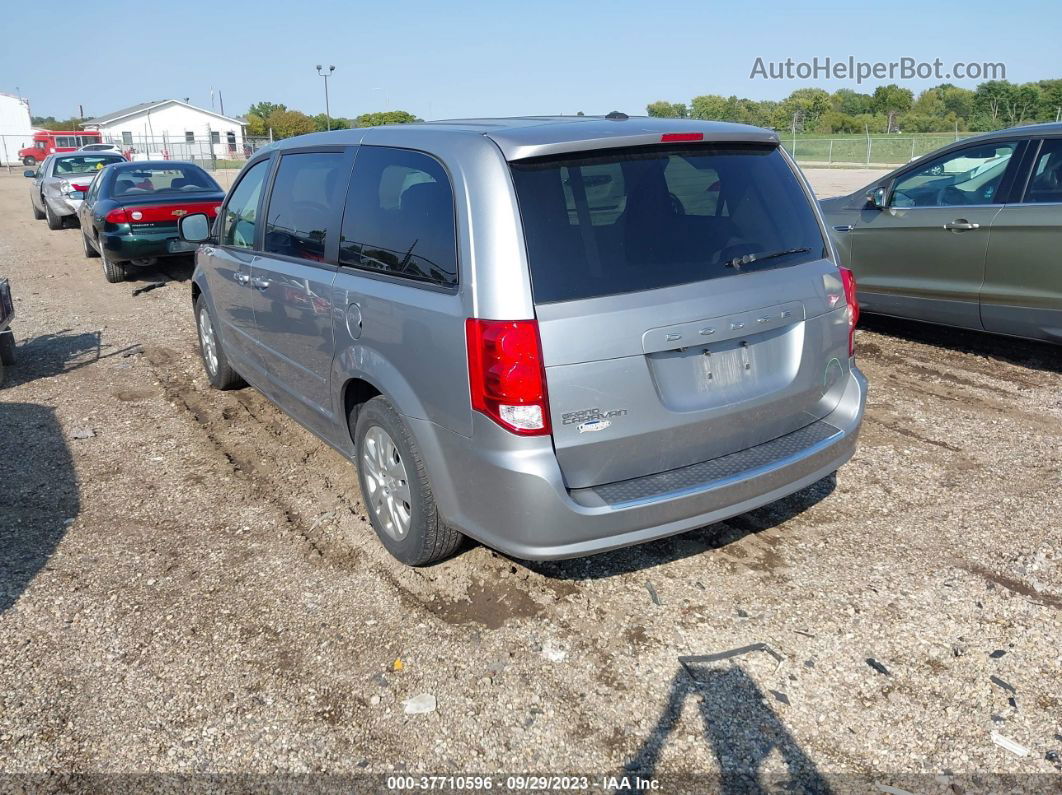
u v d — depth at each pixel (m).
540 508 2.87
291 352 4.36
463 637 3.21
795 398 3.39
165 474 4.80
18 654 3.16
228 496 4.50
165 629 3.30
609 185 3.02
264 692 2.93
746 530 3.98
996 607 3.34
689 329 3.00
